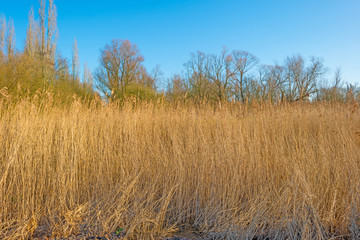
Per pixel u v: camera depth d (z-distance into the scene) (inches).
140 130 238.5
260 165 164.2
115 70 1005.2
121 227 130.0
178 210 148.3
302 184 138.7
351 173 148.5
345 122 233.5
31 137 170.4
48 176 159.5
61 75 650.8
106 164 182.2
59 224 129.1
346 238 119.5
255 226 126.9
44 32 765.3
